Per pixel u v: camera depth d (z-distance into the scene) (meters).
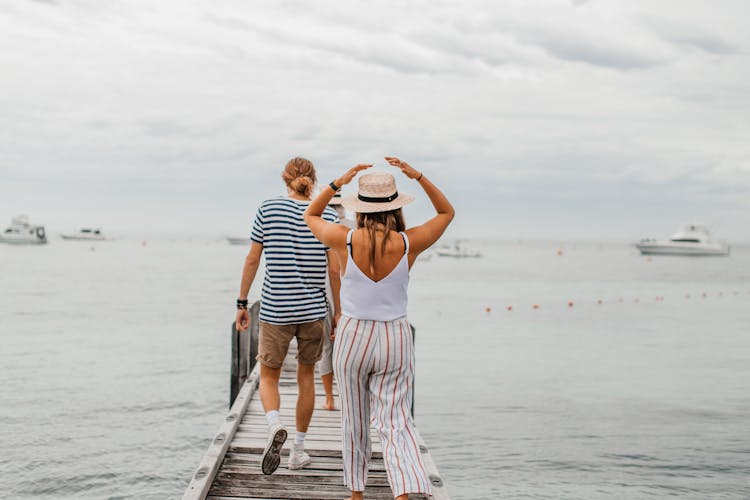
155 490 7.91
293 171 3.81
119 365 15.57
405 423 2.98
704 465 9.02
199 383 13.76
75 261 81.31
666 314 33.25
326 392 5.46
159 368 15.32
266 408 3.64
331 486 3.80
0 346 18.02
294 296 3.65
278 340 3.68
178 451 9.36
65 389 12.89
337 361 3.02
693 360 18.19
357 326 2.94
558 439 10.20
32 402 11.79
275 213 3.65
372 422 3.03
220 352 17.89
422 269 89.62
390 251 2.88
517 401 12.76
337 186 3.04
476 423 11.09
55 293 36.50
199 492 3.41
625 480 8.44
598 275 76.88
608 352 19.64
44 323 23.42
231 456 4.26
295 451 4.01
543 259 147.88
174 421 10.88
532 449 9.69
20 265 68.25
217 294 38.53
